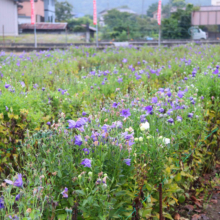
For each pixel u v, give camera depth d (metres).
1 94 5.07
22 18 54.88
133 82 8.00
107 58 15.06
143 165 3.21
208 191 4.25
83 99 6.48
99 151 2.99
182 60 11.22
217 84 6.00
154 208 3.29
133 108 4.36
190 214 3.76
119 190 2.97
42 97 6.16
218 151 4.98
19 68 10.12
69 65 11.98
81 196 2.87
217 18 43.34
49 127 5.19
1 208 2.48
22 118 4.60
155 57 14.82
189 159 3.94
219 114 5.20
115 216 2.83
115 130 3.25
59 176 2.87
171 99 4.64
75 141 2.98
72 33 51.12
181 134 4.06
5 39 41.50
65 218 2.73
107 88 7.25
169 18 46.12
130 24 54.97
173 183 3.56
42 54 14.77
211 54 13.80
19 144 4.43
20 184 2.54
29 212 2.35
